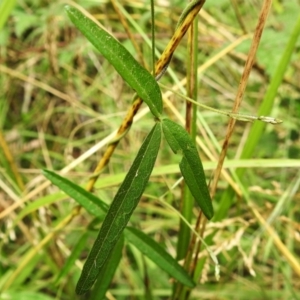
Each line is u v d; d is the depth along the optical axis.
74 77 0.58
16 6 0.57
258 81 0.54
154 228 0.45
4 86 0.58
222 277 0.43
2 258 0.38
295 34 0.26
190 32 0.22
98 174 0.23
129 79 0.17
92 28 0.16
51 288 0.40
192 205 0.27
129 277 0.41
